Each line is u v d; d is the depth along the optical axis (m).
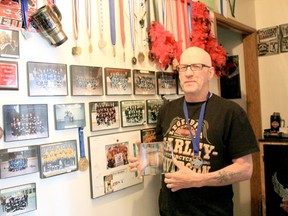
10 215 1.04
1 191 1.02
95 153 1.33
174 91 1.78
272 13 2.79
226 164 1.37
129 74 1.50
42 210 1.13
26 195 1.08
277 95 2.80
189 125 1.41
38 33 1.13
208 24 2.02
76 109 1.26
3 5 1.03
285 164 2.24
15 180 1.06
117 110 1.44
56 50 1.19
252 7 2.84
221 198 1.37
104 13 1.39
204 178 1.24
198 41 1.92
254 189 2.82
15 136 1.05
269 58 2.83
